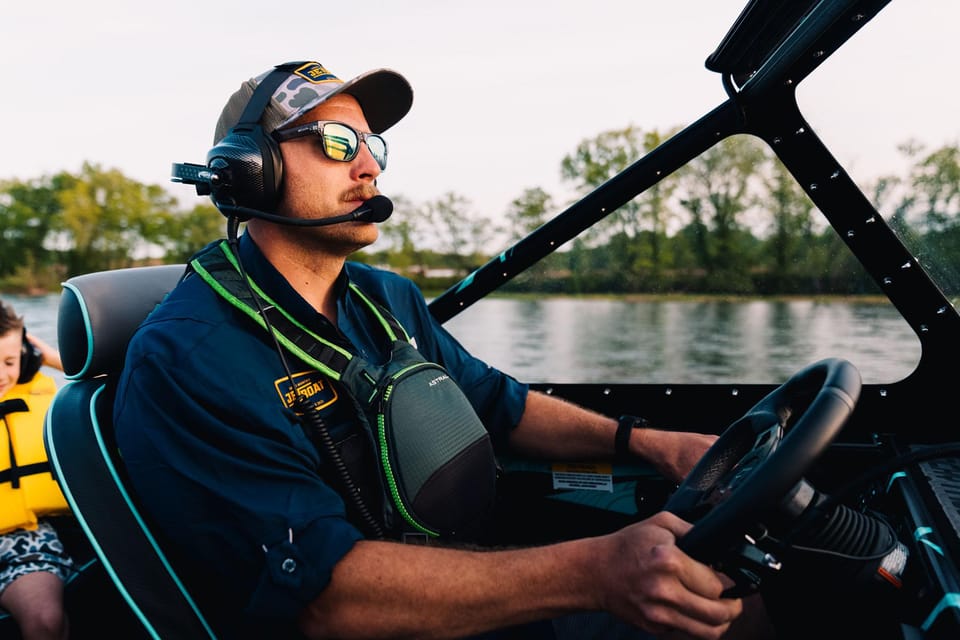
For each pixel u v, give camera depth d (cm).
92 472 111
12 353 204
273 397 111
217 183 116
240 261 118
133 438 106
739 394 170
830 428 85
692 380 177
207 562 103
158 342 109
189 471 103
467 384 155
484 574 97
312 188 122
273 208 122
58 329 127
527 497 167
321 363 117
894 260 156
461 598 96
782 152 158
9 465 196
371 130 142
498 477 166
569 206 173
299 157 121
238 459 103
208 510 102
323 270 129
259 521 100
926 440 156
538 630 128
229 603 105
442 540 120
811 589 100
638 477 160
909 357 156
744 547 85
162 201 2870
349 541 101
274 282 121
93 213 2816
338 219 120
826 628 108
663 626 86
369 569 98
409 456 116
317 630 101
